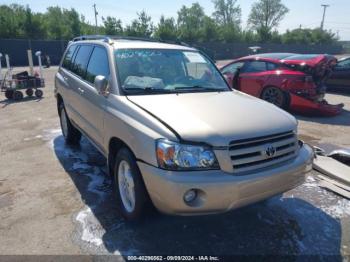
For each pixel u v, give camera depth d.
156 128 2.79
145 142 2.80
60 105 5.96
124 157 3.16
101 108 3.68
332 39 66.88
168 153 2.64
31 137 6.30
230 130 2.75
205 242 3.04
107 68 3.85
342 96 11.90
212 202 2.64
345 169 4.58
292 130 3.11
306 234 3.18
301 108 8.12
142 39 4.87
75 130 5.59
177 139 2.66
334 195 3.99
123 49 3.96
